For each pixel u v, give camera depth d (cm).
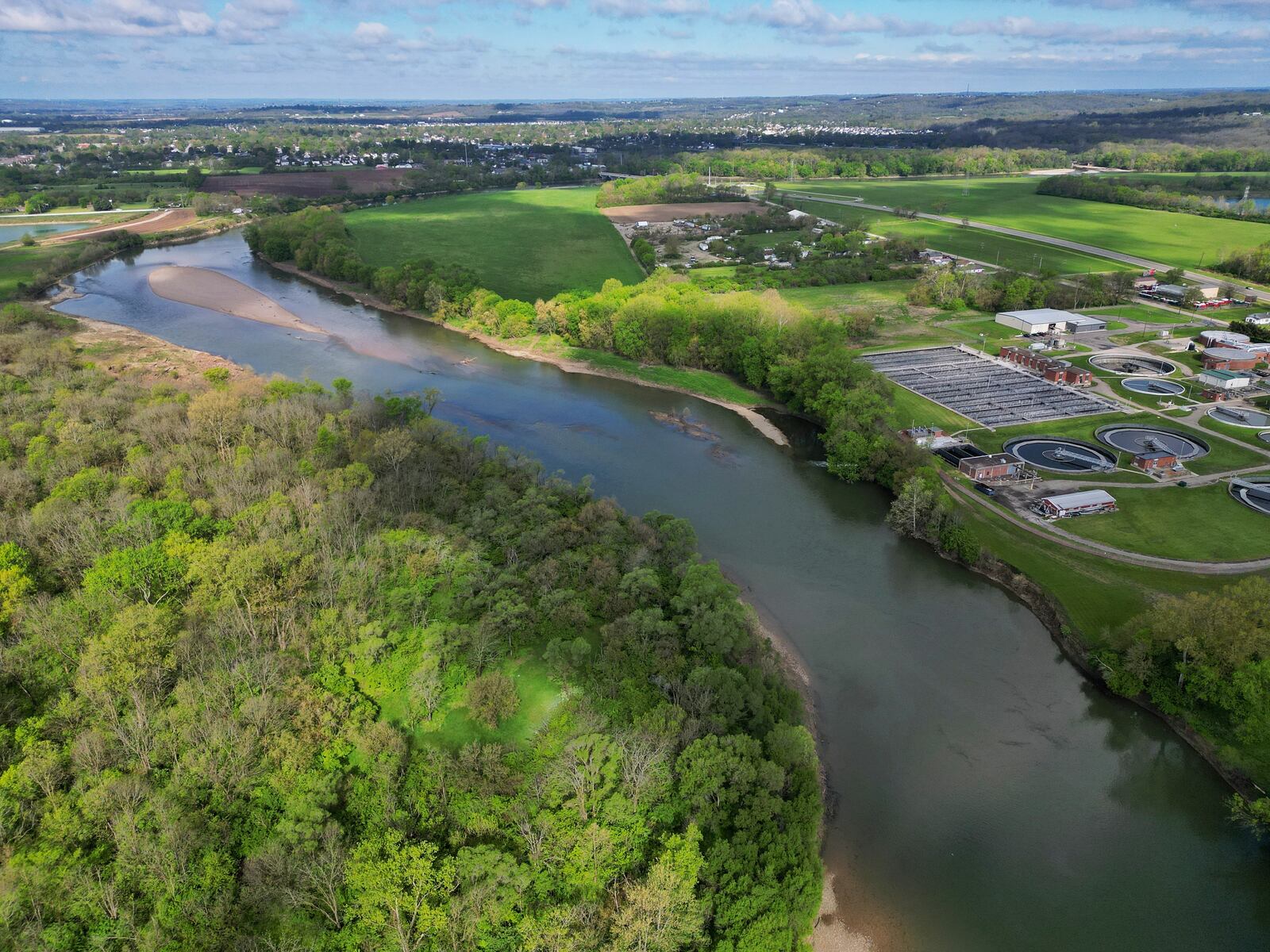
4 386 17788
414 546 11275
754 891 7062
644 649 9838
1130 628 10769
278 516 11744
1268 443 17212
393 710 9244
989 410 19362
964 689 10825
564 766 8100
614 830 7762
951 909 7919
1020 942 7600
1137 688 10244
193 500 13000
